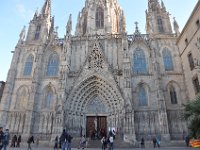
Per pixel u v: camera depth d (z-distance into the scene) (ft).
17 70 186.19
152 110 155.74
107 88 166.20
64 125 151.12
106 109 165.78
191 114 94.68
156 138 134.62
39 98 170.60
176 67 172.96
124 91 155.33
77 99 166.09
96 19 225.15
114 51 182.39
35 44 197.26
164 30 193.67
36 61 182.70
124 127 143.43
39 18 216.13
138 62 178.40
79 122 161.58
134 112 156.76
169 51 181.88
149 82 166.30
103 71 167.63
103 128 160.86
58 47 192.85
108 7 228.02
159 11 205.87
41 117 163.32
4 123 162.09
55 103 165.89
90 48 181.57
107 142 103.30
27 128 154.61
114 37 188.24
